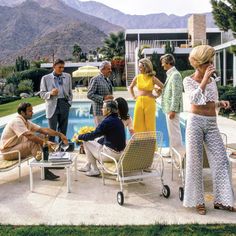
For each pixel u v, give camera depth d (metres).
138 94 6.61
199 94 4.08
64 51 169.62
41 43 177.88
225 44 21.27
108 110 5.09
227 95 12.93
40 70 35.16
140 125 6.53
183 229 3.79
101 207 4.45
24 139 5.82
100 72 6.77
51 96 6.93
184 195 4.27
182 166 5.02
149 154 4.79
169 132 6.47
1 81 37.53
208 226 3.86
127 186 5.28
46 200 4.73
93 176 5.79
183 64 28.69
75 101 21.91
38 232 3.76
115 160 4.72
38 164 5.04
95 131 5.09
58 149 5.93
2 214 4.26
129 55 36.81
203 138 4.30
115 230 3.79
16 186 5.35
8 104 22.25
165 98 6.48
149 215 4.18
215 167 4.29
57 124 7.18
